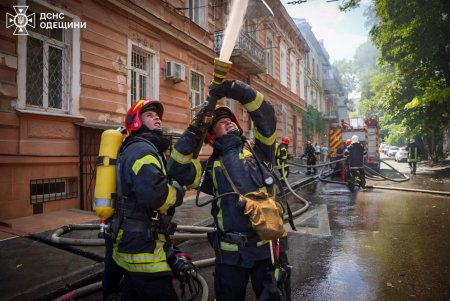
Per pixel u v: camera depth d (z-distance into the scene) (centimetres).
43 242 456
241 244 199
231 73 1415
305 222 674
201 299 305
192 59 1117
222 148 222
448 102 1572
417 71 1697
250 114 224
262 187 214
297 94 2561
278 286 212
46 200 624
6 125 557
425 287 356
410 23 1498
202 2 1203
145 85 916
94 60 723
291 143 2380
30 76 616
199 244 512
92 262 378
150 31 905
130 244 198
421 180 1455
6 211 557
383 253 473
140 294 203
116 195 213
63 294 321
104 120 743
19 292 303
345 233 587
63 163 651
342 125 1748
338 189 1205
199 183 219
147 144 209
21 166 580
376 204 882
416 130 1961
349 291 348
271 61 1962
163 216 206
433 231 593
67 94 672
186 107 1068
